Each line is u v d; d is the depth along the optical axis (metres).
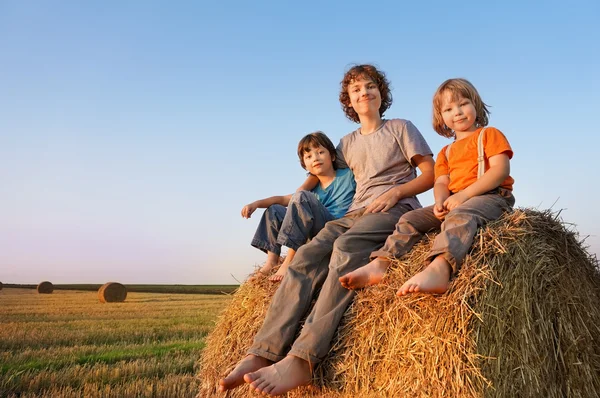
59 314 14.84
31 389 5.46
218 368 3.95
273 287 3.81
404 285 2.78
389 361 2.82
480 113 3.78
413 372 2.70
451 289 2.77
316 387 3.13
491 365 2.64
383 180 4.05
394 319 2.88
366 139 4.26
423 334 2.72
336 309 3.16
